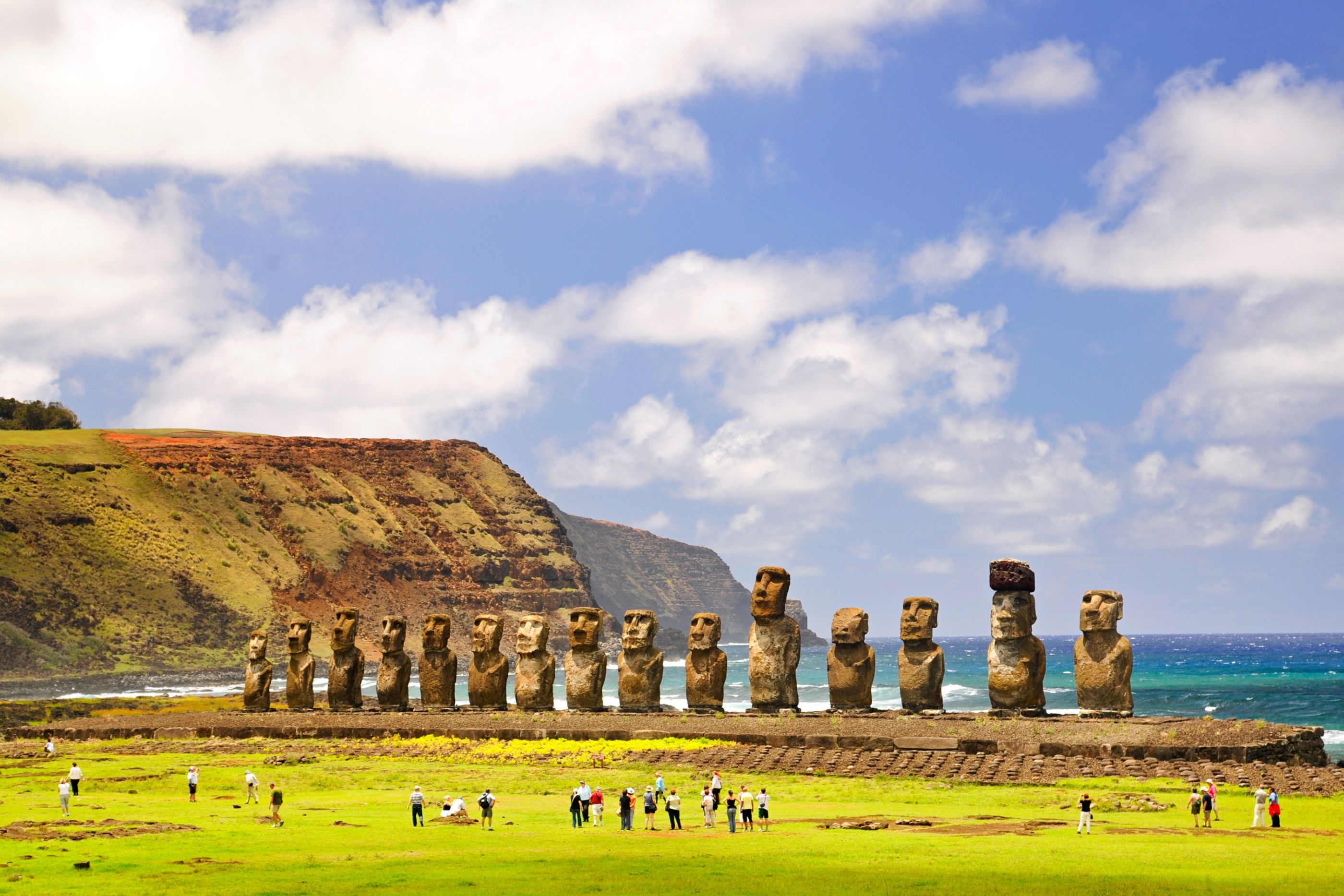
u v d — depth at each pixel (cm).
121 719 7269
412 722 6359
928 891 2728
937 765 4784
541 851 3300
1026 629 5525
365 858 3200
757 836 3559
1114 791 4306
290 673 7369
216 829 3731
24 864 3086
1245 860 3062
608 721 6019
